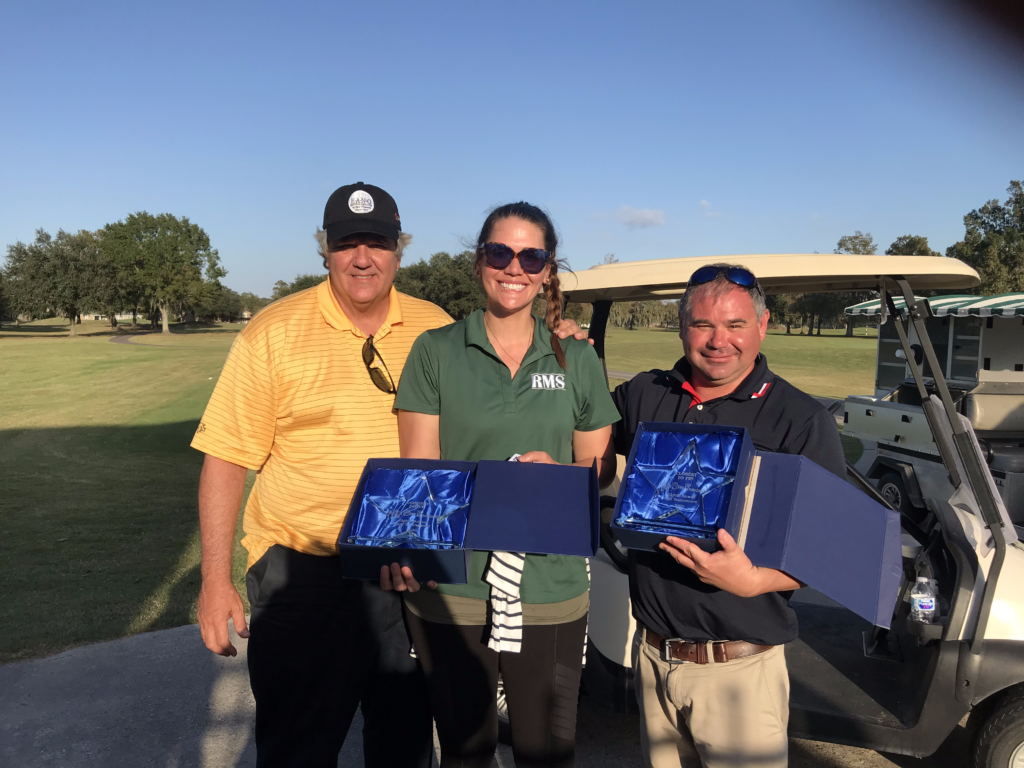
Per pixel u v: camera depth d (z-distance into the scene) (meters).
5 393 17.66
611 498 2.63
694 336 1.70
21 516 6.16
